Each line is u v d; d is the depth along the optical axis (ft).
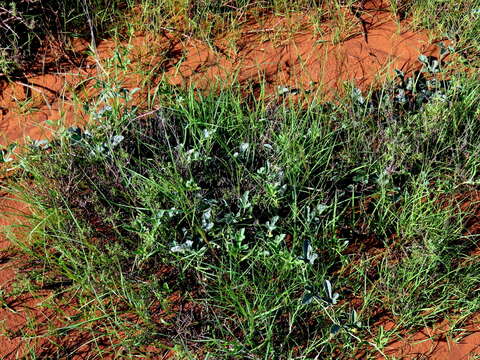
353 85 3.84
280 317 2.97
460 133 3.63
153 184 3.20
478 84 3.75
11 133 3.81
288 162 3.33
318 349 2.89
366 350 2.88
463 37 4.18
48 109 3.95
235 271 2.98
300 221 3.13
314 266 3.11
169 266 3.16
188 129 3.64
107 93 3.66
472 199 3.39
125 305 3.04
